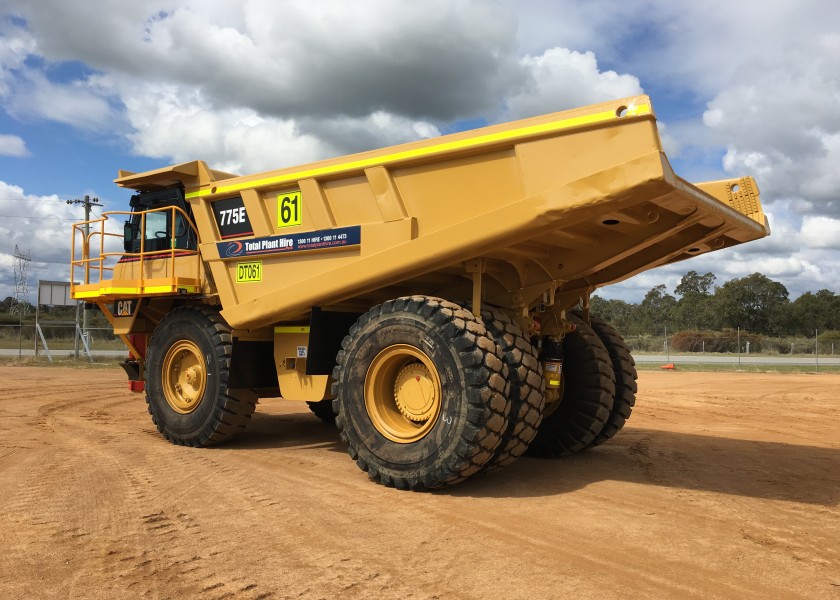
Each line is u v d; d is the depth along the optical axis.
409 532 3.64
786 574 3.05
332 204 5.57
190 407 6.58
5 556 3.23
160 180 6.89
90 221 7.57
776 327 57.50
